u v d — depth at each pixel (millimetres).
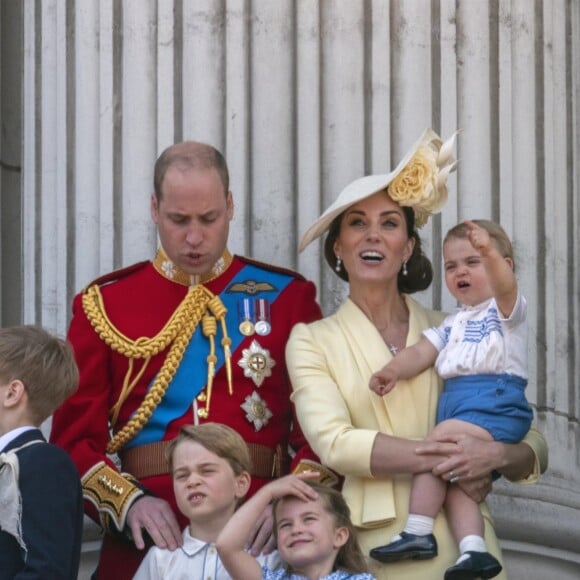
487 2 30688
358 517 25375
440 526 25219
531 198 30609
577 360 30969
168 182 26500
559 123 31172
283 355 27109
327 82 30062
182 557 24922
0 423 23391
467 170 30266
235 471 24906
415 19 30328
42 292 30500
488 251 25344
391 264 26438
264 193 29812
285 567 24234
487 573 24609
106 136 30125
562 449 30453
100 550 28312
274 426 26891
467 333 25984
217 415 26594
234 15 30078
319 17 30203
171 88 30047
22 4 32031
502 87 30594
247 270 27656
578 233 31328
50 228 30547
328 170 29906
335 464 25297
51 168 30641
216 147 29859
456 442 25266
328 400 25688
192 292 27156
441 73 30375
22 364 23422
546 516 29953
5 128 32031
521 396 25766
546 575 30141
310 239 27000
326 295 29594
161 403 26734
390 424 25844
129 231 29891
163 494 26328
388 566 25000
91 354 26828
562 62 31344
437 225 29938
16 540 22578
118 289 27328
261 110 29953
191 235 26469
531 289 30406
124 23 30234
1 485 22656
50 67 30797
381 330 26578
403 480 25484
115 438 26703
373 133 30016
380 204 26500
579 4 31578
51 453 22938
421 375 26109
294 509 24031
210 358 26828
